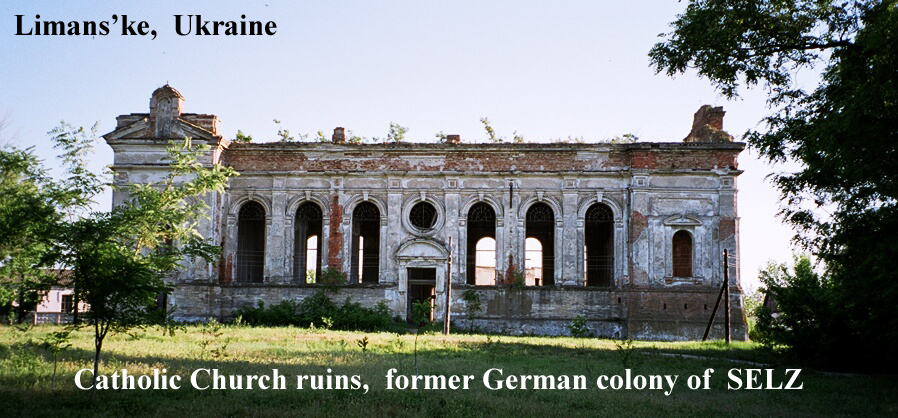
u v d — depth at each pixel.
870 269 19.72
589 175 39.91
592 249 44.09
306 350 23.44
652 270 38.91
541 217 41.00
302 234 42.56
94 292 13.49
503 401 14.41
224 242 40.28
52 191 23.53
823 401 16.38
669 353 26.80
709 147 39.22
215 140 39.53
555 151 40.09
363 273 45.06
